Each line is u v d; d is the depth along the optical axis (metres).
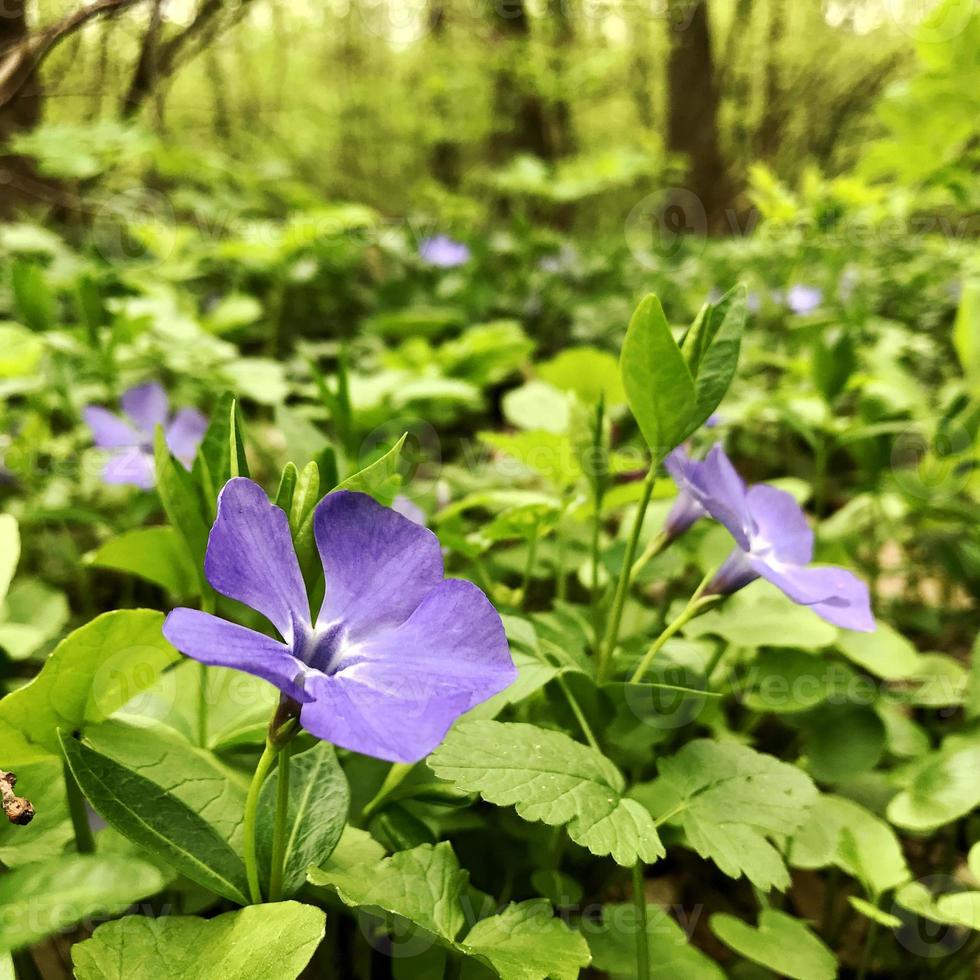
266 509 0.09
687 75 0.94
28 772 0.13
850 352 0.24
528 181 0.73
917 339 0.38
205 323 0.38
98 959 0.10
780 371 0.40
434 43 1.01
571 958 0.11
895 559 0.31
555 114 1.04
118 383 0.30
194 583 0.16
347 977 0.15
